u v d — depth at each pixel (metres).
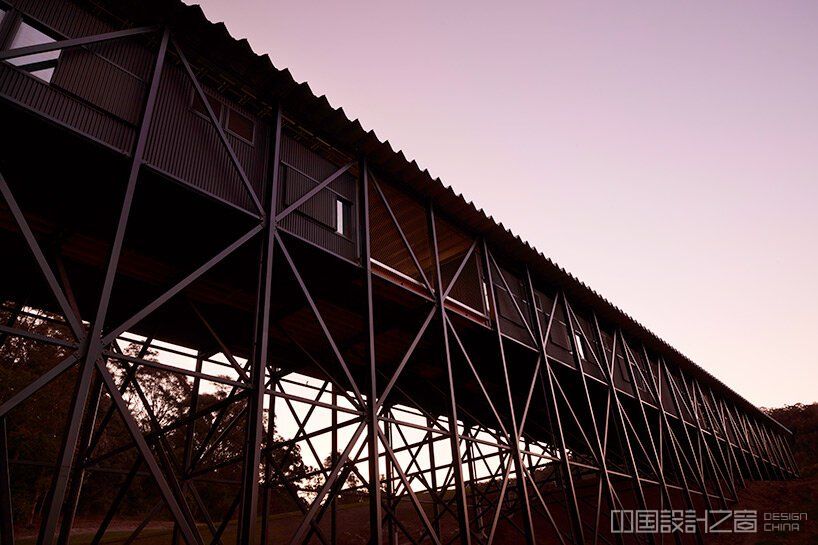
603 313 17.50
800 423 59.03
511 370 14.24
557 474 18.45
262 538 9.95
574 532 10.72
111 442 31.11
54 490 4.34
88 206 7.13
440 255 14.20
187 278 6.02
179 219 7.49
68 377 28.69
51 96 6.07
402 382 14.89
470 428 17.59
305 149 9.48
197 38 7.71
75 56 6.57
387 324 10.81
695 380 25.19
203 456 9.70
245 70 8.25
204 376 5.86
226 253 6.62
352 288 9.56
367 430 7.36
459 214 12.00
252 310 10.38
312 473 10.44
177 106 7.52
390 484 14.13
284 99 8.79
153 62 7.18
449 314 10.69
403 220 12.32
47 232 7.82
